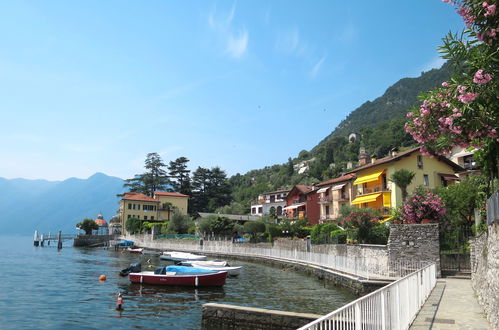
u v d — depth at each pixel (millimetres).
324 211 70000
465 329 10656
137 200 108625
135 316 20406
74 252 80812
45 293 27859
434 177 50281
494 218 10391
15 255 70000
